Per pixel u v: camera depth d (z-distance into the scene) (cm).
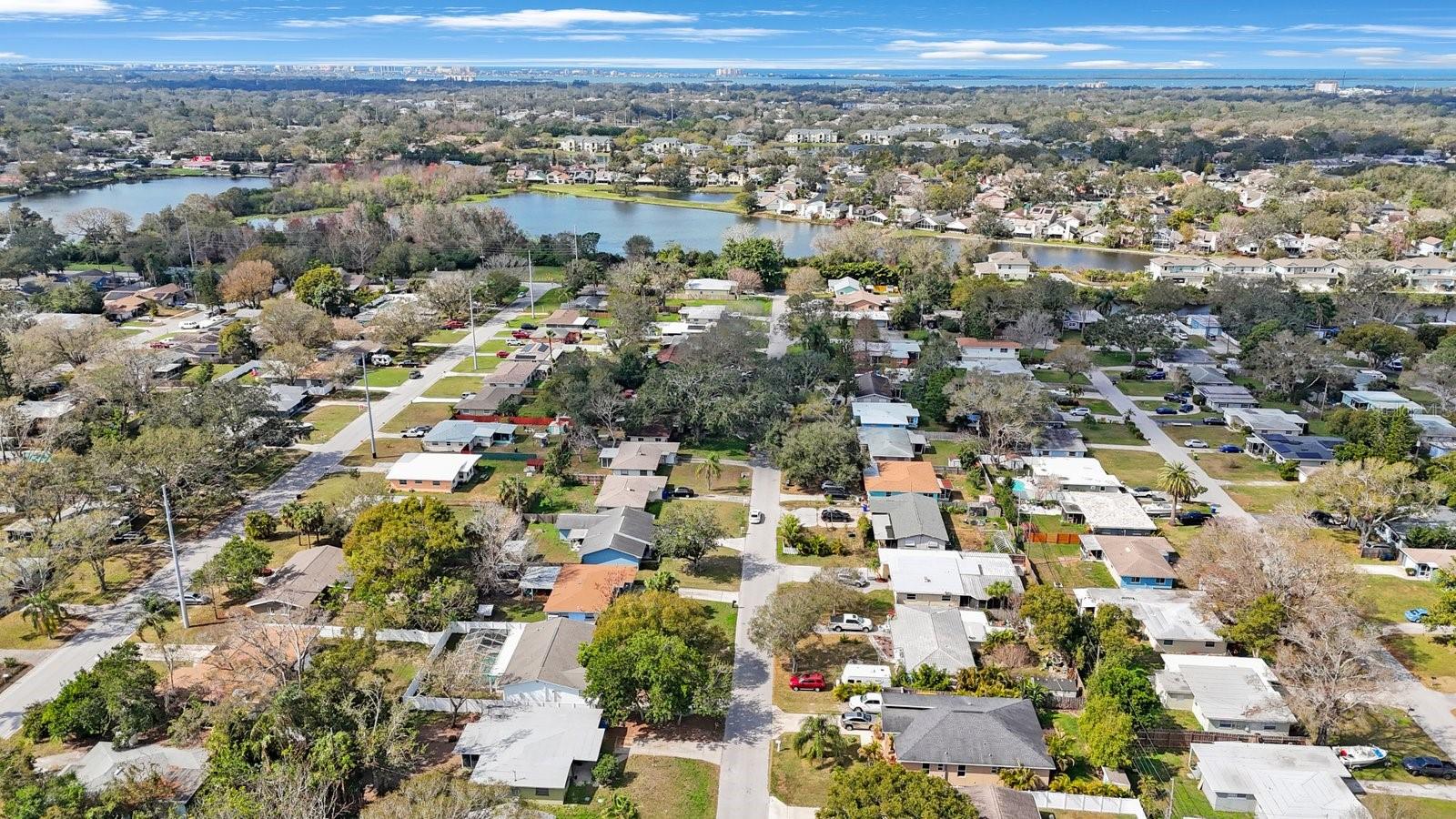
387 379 15775
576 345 17562
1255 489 11750
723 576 9556
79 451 12300
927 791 5647
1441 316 19475
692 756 6969
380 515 9494
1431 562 9519
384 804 5972
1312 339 14788
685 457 12569
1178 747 7138
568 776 6556
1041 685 7644
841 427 11944
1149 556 9606
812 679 7794
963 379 14100
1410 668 8094
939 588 9012
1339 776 6588
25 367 14125
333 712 6712
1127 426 13900
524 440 13088
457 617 8531
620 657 7225
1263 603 8006
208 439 11150
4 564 8700
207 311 19850
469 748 6781
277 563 9656
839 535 10444
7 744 6956
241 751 6328
